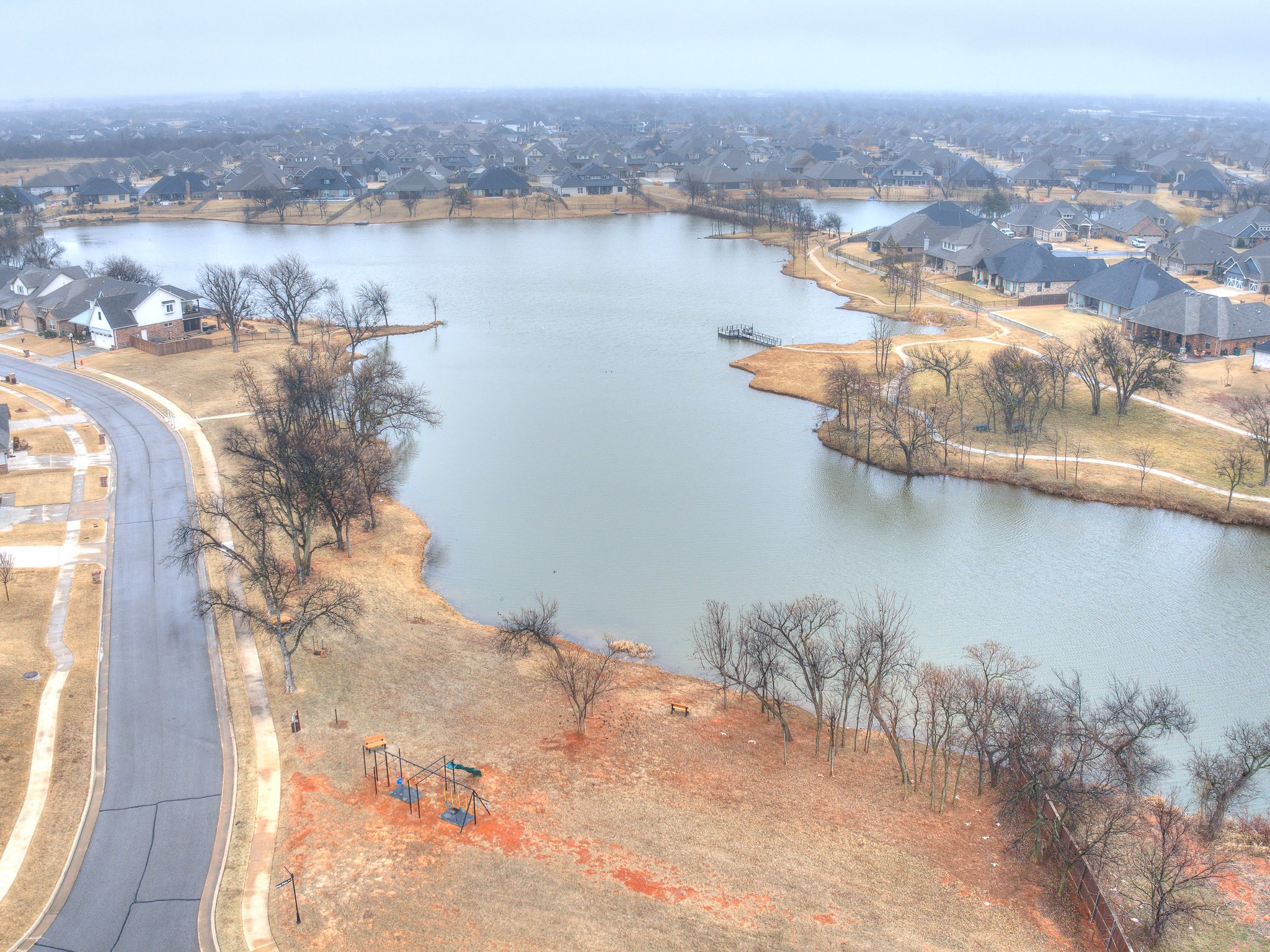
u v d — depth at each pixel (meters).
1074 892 56.62
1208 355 154.75
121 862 57.16
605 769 66.75
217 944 51.59
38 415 132.38
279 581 78.81
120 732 68.81
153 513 103.31
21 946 51.16
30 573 89.69
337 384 132.38
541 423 138.50
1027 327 172.75
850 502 112.44
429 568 97.56
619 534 104.81
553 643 80.75
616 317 195.25
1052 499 112.75
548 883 56.12
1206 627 86.25
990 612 88.69
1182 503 108.75
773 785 66.00
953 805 64.44
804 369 157.88
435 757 67.38
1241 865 58.34
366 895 55.00
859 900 55.72
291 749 67.44
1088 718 70.56
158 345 162.62
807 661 75.81
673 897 55.28
